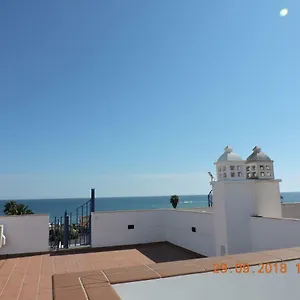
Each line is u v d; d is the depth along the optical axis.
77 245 9.64
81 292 1.52
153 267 1.95
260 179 7.47
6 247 8.51
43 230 8.92
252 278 2.00
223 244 6.95
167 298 1.76
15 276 6.33
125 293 1.69
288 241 5.91
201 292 1.84
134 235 10.10
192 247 8.84
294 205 9.73
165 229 10.57
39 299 4.93
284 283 2.10
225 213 6.92
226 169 7.27
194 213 8.81
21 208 26.06
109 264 7.43
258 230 6.76
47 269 6.93
